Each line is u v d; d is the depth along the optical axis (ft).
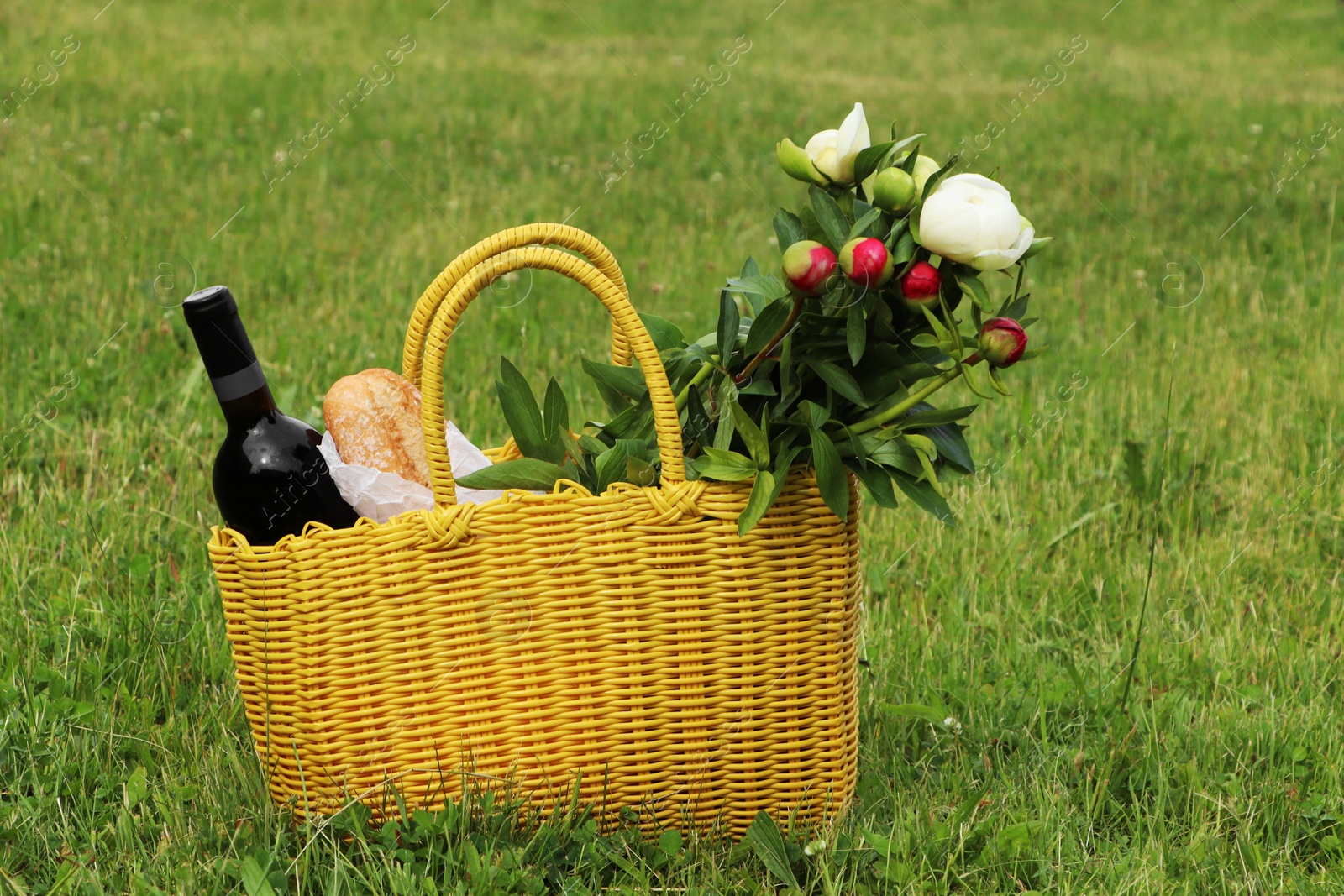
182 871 6.09
